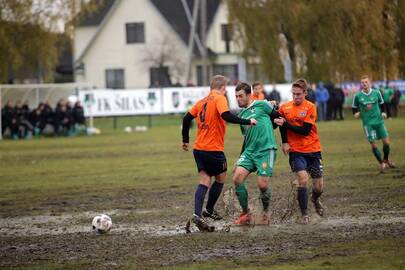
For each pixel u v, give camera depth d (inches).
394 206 969.5
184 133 884.6
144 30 4992.6
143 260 703.7
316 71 3550.7
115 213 1009.5
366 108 1350.9
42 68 4569.4
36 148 2335.1
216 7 4987.7
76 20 3641.7
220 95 864.9
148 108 3309.5
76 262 707.4
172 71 4904.0
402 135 2162.9
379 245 729.6
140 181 1355.8
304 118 896.9
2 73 3496.6
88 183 1355.8
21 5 3415.4
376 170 1366.9
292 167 905.5
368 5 3474.4
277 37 3567.9
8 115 2915.8
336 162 1521.9
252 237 802.8
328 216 917.8
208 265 669.9
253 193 1123.9
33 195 1215.6
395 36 3491.6
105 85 5098.4
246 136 893.8
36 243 819.4
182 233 848.3
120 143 2412.6
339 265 648.4
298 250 722.2
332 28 3506.4
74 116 3011.8
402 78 3811.5
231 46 4936.0
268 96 2910.9
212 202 892.6
